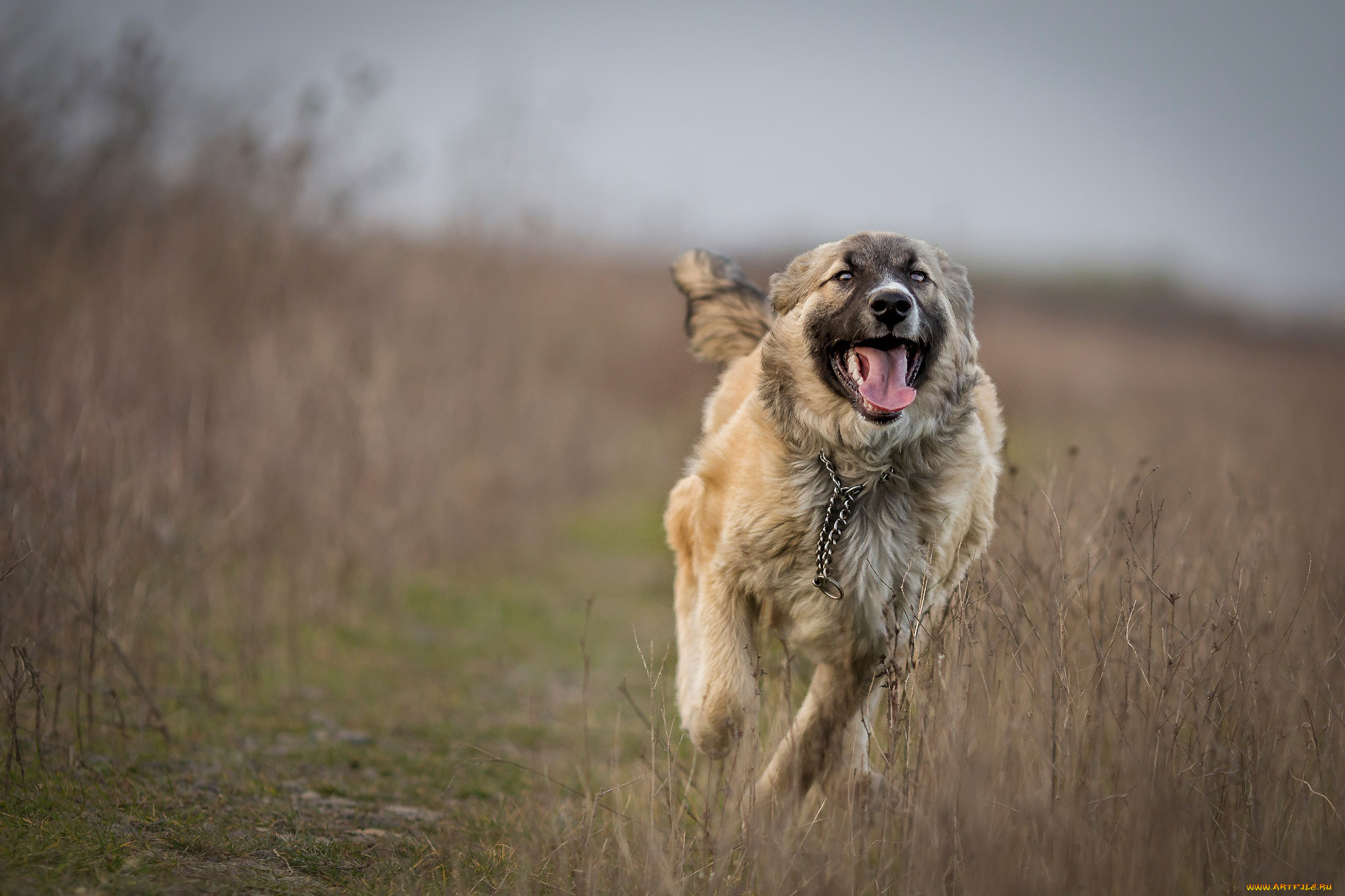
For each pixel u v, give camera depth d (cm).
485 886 474
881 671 550
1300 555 627
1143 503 668
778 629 592
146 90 1220
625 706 816
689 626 630
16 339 923
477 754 692
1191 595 504
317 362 1127
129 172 1239
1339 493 802
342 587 988
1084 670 495
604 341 2064
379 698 800
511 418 1456
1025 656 517
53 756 566
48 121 1212
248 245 1238
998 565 549
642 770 621
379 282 1357
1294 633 531
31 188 1198
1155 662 492
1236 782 453
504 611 1079
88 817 493
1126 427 1373
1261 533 589
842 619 563
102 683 688
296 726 717
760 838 455
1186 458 907
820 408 568
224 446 988
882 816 474
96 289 1085
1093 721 466
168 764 604
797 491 555
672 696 824
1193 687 467
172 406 981
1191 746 458
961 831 420
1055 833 415
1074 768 444
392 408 1177
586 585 1225
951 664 476
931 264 605
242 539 941
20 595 646
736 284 725
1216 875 425
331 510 1019
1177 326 4312
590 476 1741
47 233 1166
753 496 561
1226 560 575
